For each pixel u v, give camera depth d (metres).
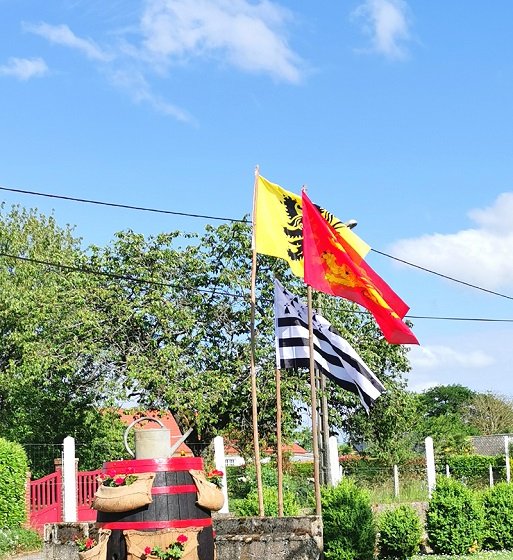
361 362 13.42
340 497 14.62
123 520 8.84
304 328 13.57
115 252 30.02
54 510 20.52
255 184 13.77
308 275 12.81
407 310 12.90
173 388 27.36
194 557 8.91
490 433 70.88
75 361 28.02
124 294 29.19
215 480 10.48
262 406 28.52
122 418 34.38
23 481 19.77
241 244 29.47
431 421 48.12
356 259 12.89
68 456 17.45
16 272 37.81
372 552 14.62
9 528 19.19
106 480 9.06
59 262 30.30
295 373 28.47
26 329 30.28
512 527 18.38
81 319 28.08
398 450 33.62
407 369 31.34
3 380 32.72
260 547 11.39
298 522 11.35
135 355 28.09
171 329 28.64
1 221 38.97
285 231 13.67
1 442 19.70
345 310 29.09
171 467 8.99
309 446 35.91
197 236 29.86
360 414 32.59
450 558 16.78
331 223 12.96
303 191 12.98
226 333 29.56
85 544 9.34
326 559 14.29
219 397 27.56
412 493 21.91
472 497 17.98
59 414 31.09
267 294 29.05
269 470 21.86
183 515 8.93
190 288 28.98
